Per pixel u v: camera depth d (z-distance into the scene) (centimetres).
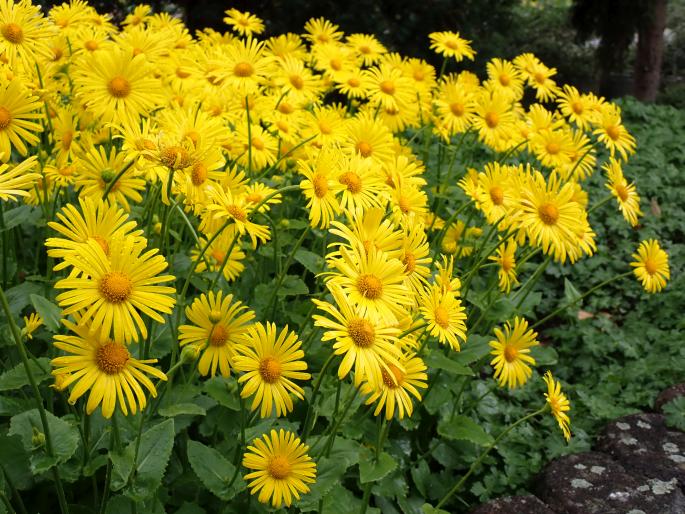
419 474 56
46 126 55
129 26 82
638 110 137
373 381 34
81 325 29
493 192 59
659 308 84
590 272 93
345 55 77
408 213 50
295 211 68
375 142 57
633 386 72
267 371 37
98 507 39
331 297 52
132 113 46
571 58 215
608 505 54
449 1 166
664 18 196
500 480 58
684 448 61
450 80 80
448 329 42
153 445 36
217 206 41
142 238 30
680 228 100
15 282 50
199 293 55
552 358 65
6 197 31
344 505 45
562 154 69
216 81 61
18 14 49
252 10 164
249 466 37
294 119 65
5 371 43
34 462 32
